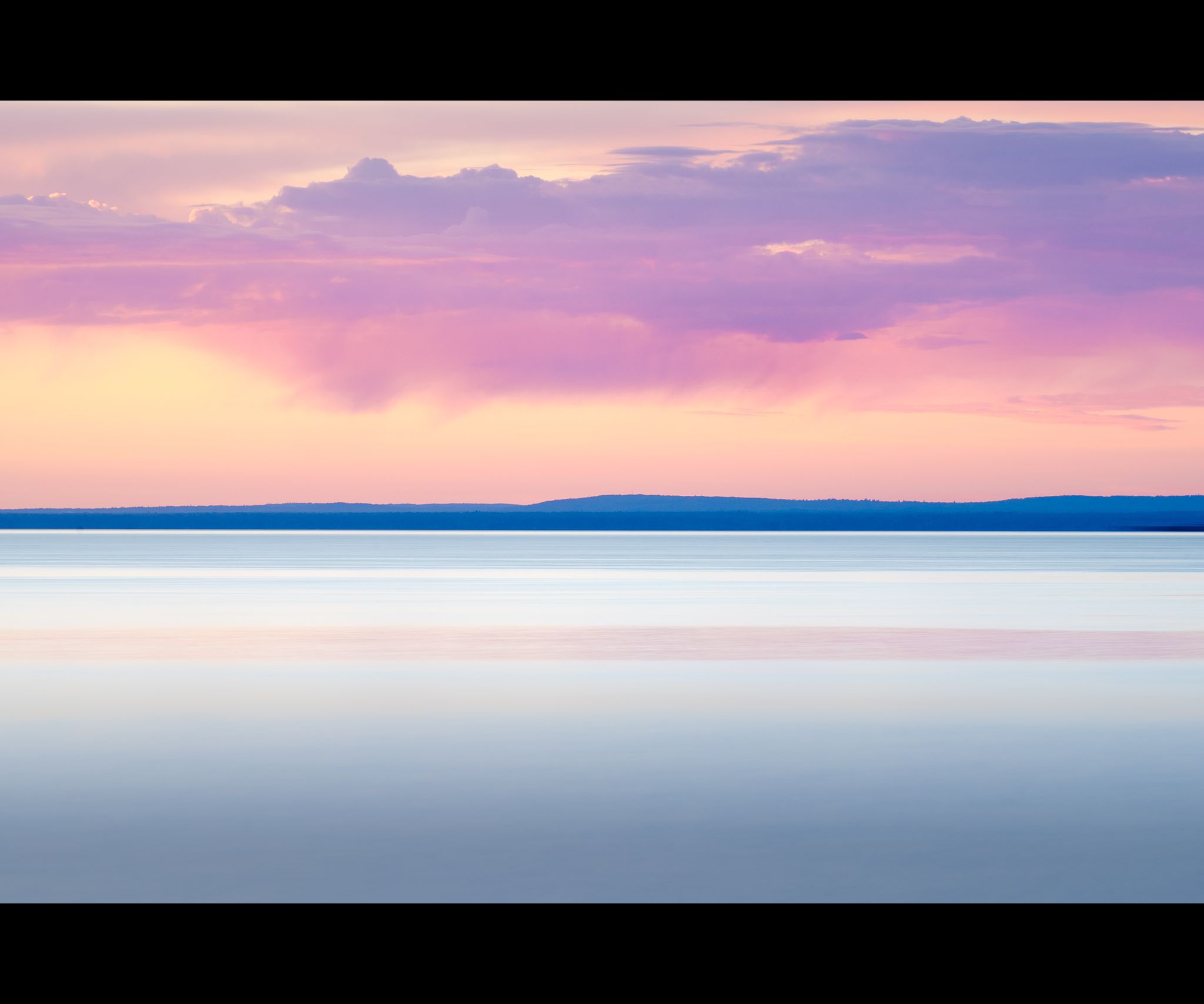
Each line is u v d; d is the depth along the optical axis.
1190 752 12.19
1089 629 25.14
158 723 13.83
